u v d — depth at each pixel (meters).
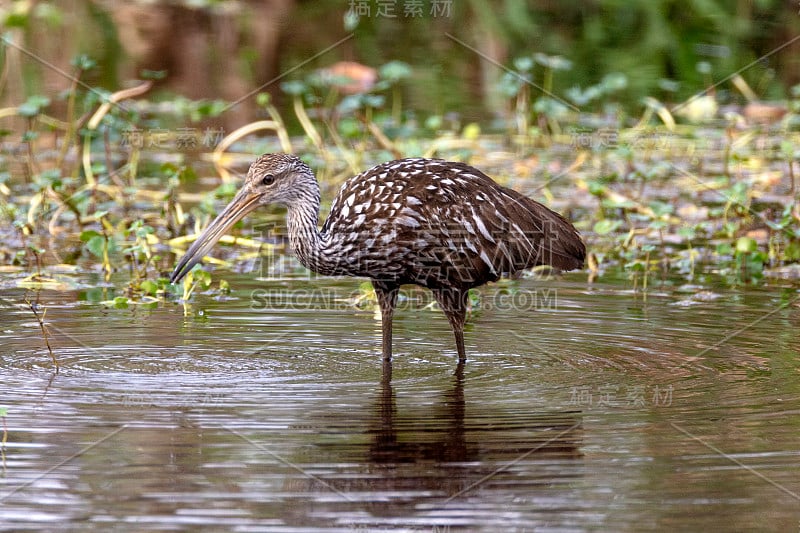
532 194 19.83
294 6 32.94
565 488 8.41
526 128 23.95
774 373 11.12
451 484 8.45
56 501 8.16
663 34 29.48
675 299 14.30
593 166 21.92
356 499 8.20
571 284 15.21
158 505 8.09
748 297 14.38
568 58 28.52
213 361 11.57
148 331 12.66
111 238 15.87
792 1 30.39
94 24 31.38
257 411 9.95
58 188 18.06
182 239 17.08
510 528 7.82
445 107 26.11
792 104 23.73
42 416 9.78
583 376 11.09
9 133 20.02
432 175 11.84
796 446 9.17
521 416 9.85
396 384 10.84
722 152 22.89
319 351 12.05
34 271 15.62
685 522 7.91
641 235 17.91
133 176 20.02
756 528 7.80
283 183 12.15
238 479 8.50
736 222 18.08
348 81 23.58
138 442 9.20
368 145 23.20
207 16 32.31
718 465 8.82
